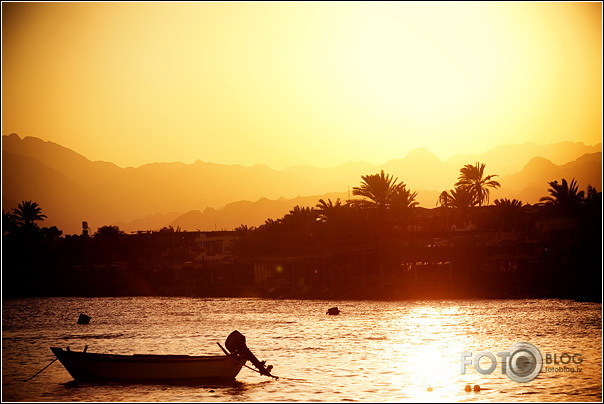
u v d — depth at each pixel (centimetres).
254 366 8319
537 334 11275
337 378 8125
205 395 7488
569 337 10850
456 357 9325
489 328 12269
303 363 9156
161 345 11512
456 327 12606
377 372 8419
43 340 12662
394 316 15150
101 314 19100
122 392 7681
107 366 8050
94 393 7644
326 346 10706
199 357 7969
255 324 14538
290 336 12169
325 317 15662
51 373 8756
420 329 12494
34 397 7488
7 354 10688
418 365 8812
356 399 7131
